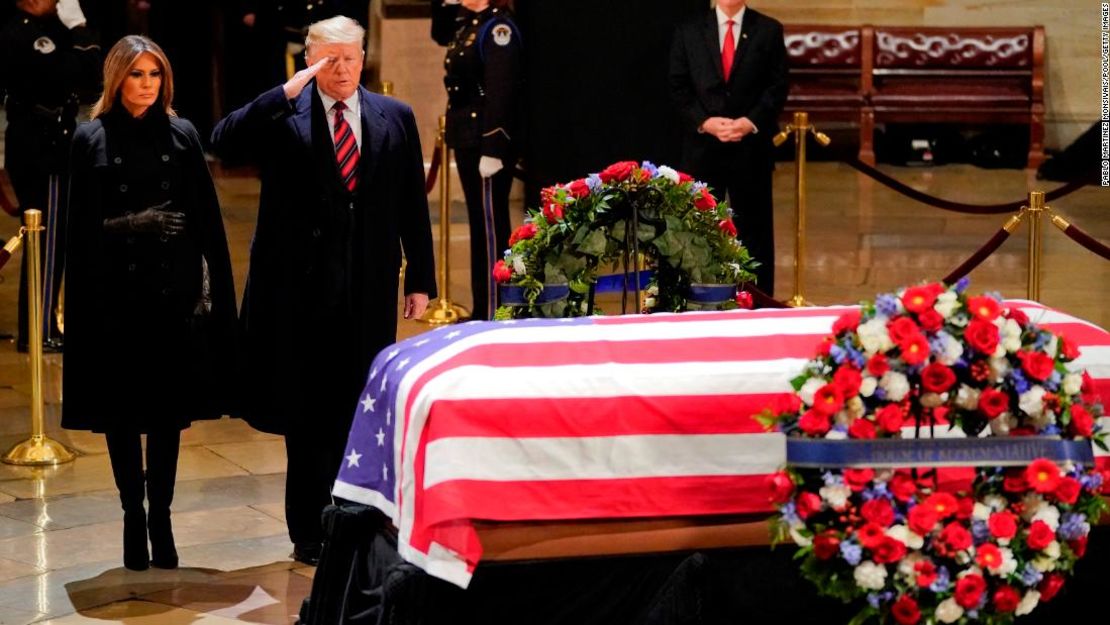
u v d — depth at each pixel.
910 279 23.89
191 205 13.65
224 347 13.85
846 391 9.73
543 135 23.19
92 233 13.44
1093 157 31.47
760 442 10.46
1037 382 9.94
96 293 13.46
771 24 20.72
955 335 9.90
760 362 10.62
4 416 18.45
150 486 13.84
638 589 10.49
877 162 33.72
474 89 19.83
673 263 12.92
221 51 32.56
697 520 10.53
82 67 20.62
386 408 11.11
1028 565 9.90
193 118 33.16
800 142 22.02
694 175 20.69
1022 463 9.91
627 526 10.48
